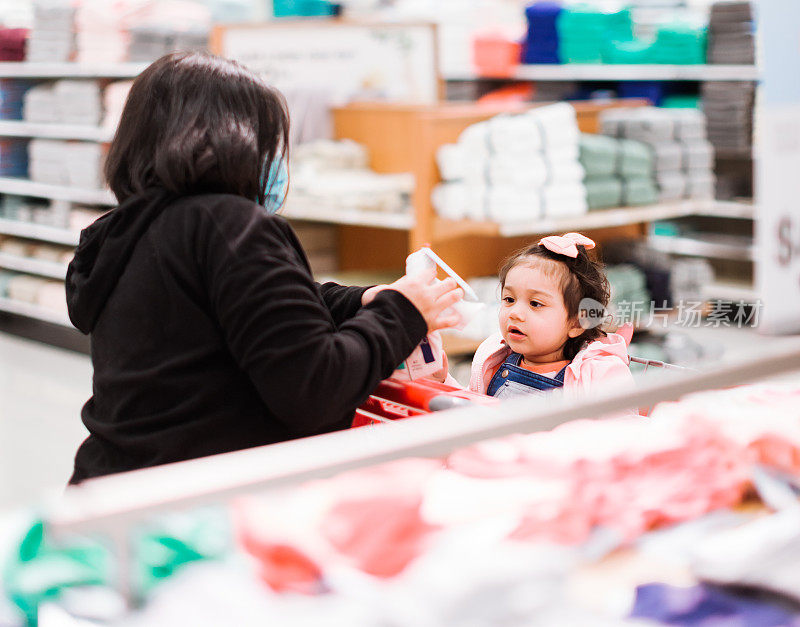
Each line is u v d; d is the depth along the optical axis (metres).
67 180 6.48
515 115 4.49
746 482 1.05
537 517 0.94
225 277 1.35
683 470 1.04
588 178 4.47
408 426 0.99
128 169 1.54
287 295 1.34
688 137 4.86
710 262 5.66
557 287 1.81
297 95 5.13
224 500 0.86
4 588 0.85
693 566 0.92
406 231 5.08
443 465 1.00
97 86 6.25
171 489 0.84
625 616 0.86
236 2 7.13
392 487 0.94
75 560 0.85
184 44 6.22
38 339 6.61
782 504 1.03
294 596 0.83
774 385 1.27
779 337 1.33
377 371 1.41
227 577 0.83
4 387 5.39
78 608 0.82
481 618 0.84
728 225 6.11
